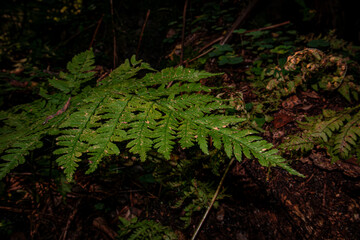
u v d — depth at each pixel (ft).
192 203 6.92
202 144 3.50
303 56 6.18
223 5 11.83
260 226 5.95
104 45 11.59
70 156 3.44
